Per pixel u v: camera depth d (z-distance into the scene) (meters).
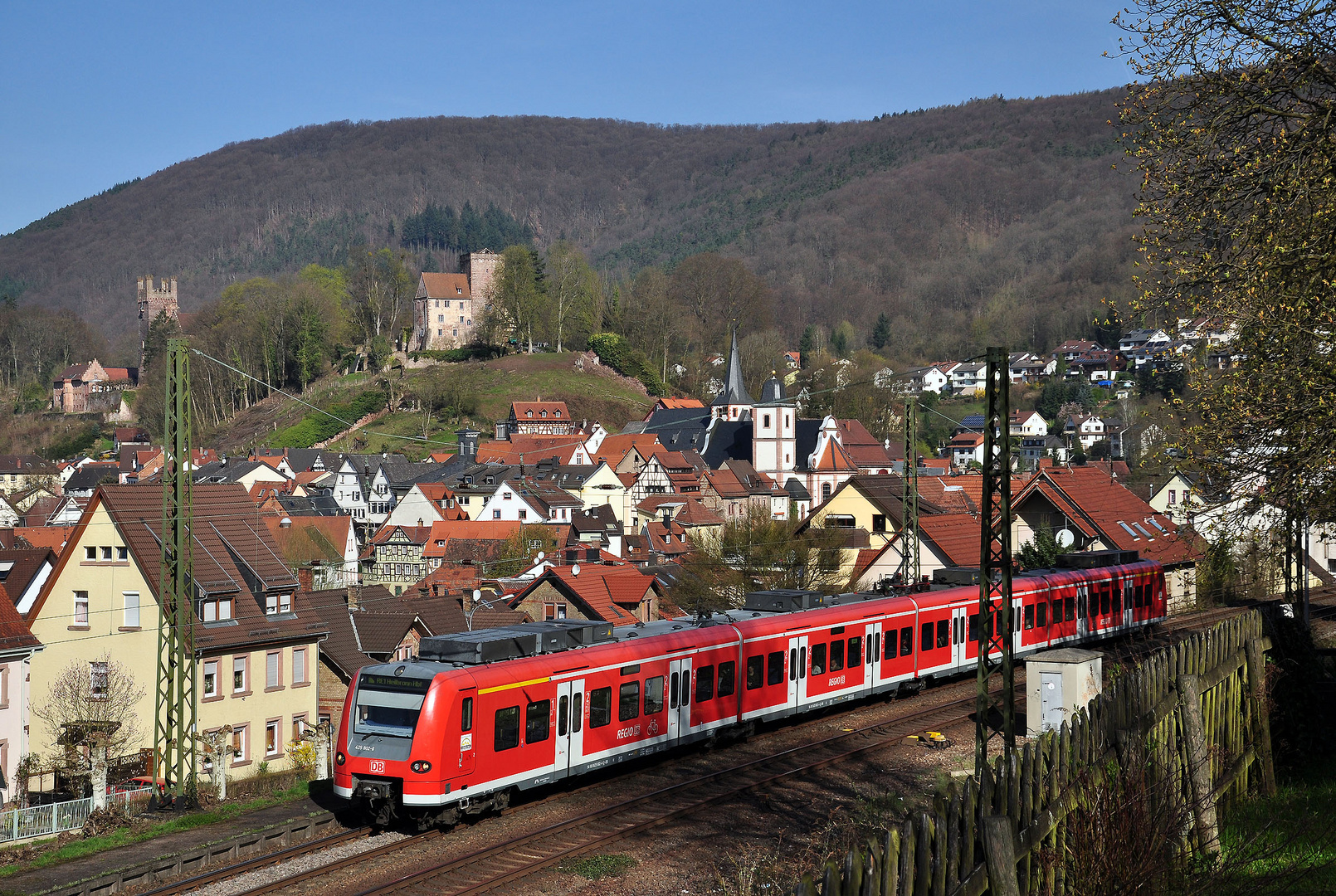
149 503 42.72
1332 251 18.09
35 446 185.50
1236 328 20.09
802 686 29.55
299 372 192.25
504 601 59.03
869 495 59.38
